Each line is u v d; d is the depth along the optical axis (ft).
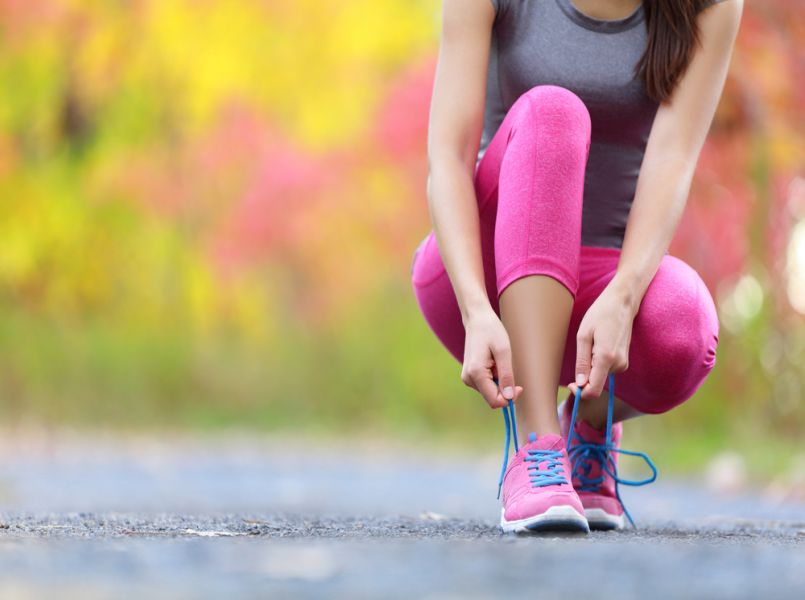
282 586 4.36
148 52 46.78
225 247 45.96
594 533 7.47
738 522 10.36
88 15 45.73
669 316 7.79
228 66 47.03
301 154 45.55
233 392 47.24
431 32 47.83
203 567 4.85
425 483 21.77
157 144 48.11
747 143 26.96
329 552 5.34
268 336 47.73
